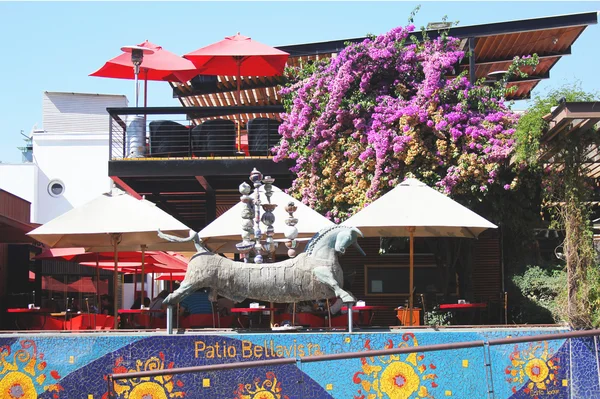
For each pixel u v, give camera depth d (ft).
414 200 35.29
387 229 39.68
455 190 42.73
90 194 96.12
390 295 51.21
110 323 39.65
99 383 30.14
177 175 48.52
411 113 43.27
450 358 30.19
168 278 68.64
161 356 30.19
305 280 30.89
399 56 46.75
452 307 38.24
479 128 42.93
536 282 40.42
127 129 51.62
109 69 61.87
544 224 43.78
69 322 39.22
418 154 43.42
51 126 102.89
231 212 37.91
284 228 36.32
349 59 46.37
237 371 29.66
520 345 30.55
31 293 60.23
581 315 32.50
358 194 44.98
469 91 44.39
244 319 44.65
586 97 33.58
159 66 56.75
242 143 56.65
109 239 41.22
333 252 31.24
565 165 33.58
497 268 49.70
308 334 30.27
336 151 46.68
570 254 33.35
